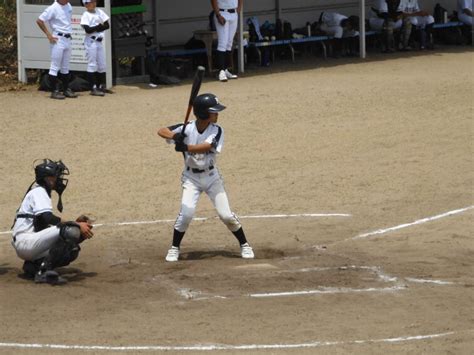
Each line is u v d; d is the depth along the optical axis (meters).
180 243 34.38
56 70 60.09
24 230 29.41
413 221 36.81
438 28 85.88
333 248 33.47
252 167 45.44
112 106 57.97
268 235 35.38
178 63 67.75
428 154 47.41
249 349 23.28
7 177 43.81
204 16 74.62
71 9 60.31
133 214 38.44
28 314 26.19
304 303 27.19
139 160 46.53
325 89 63.47
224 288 28.72
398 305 26.97
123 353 23.03
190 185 31.91
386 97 60.94
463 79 67.12
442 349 23.28
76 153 47.75
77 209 39.00
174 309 26.69
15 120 54.38
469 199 39.72
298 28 80.06
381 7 80.25
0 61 70.69
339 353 22.98
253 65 74.50
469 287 28.72
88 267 31.45
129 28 65.12
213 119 31.31
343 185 42.12
